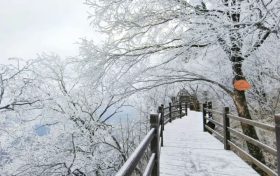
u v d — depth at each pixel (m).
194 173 5.49
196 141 9.16
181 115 19.42
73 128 14.80
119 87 12.93
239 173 5.40
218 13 9.90
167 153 7.38
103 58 12.17
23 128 13.63
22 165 14.30
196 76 13.28
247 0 9.12
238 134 6.29
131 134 19.31
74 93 14.48
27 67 13.16
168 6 11.51
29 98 13.30
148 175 2.81
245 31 9.00
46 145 14.75
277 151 3.62
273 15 8.31
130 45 12.35
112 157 16.08
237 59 10.84
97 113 16.67
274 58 11.63
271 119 13.71
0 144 13.07
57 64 14.90
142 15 11.85
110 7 11.55
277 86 13.54
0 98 12.62
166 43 12.20
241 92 11.45
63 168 14.86
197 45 11.51
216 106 21.95
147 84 14.26
